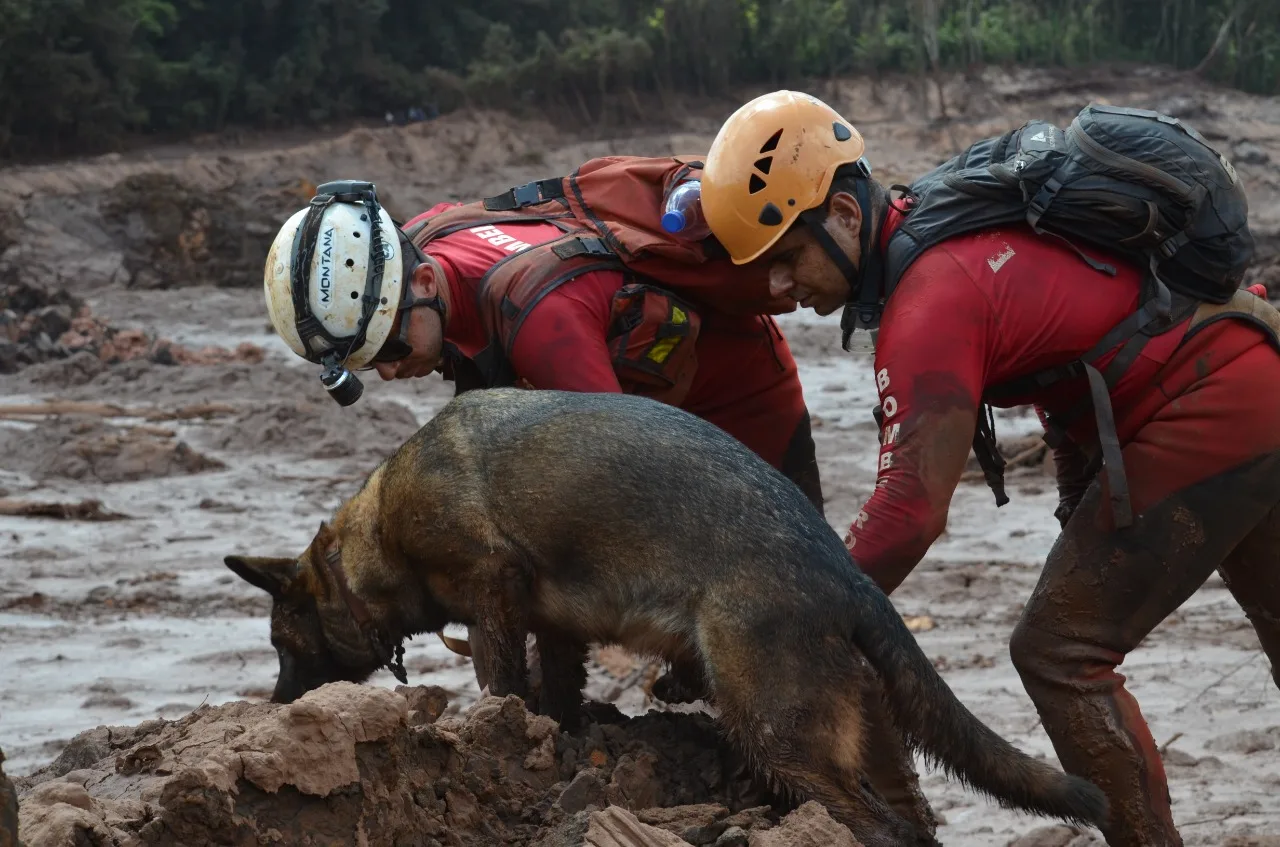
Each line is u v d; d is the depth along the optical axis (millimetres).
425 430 5406
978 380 5266
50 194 61469
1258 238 56938
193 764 3951
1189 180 5289
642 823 4352
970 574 14336
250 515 18000
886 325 5383
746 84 99062
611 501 4820
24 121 77812
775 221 5703
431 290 6043
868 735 4785
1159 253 5371
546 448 5004
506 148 83938
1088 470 5781
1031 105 96062
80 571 15141
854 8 102500
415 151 80438
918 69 97125
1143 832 5379
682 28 96812
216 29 90188
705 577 4621
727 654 4547
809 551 4613
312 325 5984
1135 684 10703
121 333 32750
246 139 86688
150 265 57375
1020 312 5305
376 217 6043
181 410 25547
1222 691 10445
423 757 4410
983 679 10820
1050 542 15781
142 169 68562
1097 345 5379
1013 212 5379
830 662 4520
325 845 3967
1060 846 7230
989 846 7484
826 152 5727
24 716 10273
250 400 26969
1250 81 101000
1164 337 5371
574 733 5336
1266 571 5789
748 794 4855
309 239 5977
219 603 13734
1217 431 5328
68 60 77438
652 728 5168
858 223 5703
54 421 23125
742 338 6504
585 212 6191
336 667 5984
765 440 6789
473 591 5137
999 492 6004
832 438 22688
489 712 4707
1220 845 7188
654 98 95375
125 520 17734
